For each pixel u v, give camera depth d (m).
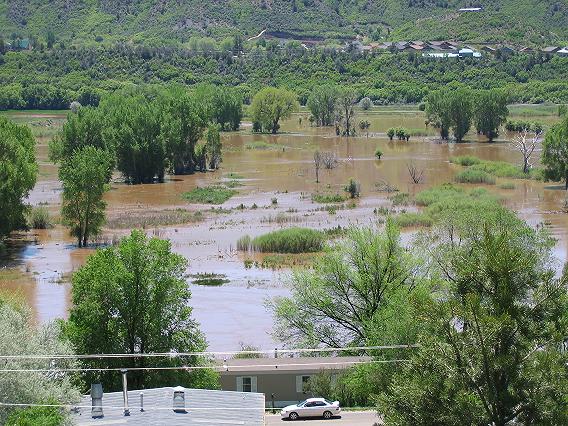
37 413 50.91
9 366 56.88
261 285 123.56
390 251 88.69
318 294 89.25
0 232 151.00
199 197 193.62
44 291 122.06
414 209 175.25
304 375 78.19
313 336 88.31
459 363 52.38
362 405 76.88
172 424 52.31
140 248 76.62
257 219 169.25
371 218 166.12
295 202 186.38
